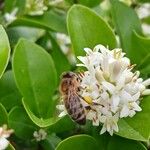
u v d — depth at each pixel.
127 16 0.10
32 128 0.09
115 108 0.07
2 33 0.08
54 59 0.11
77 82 0.08
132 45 0.10
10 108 0.09
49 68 0.09
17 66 0.09
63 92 0.08
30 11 0.11
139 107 0.08
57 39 0.12
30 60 0.09
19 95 0.09
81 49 0.09
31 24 0.10
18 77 0.09
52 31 0.11
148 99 0.08
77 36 0.09
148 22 0.13
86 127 0.09
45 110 0.09
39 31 0.11
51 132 0.09
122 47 0.10
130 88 0.08
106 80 0.08
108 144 0.08
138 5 0.12
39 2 0.11
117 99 0.07
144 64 0.10
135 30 0.10
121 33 0.10
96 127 0.08
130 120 0.08
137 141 0.08
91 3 0.11
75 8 0.09
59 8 0.11
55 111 0.08
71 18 0.09
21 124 0.09
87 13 0.09
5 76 0.09
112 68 0.08
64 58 0.11
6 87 0.09
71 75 0.08
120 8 0.10
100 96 0.08
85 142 0.08
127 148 0.08
